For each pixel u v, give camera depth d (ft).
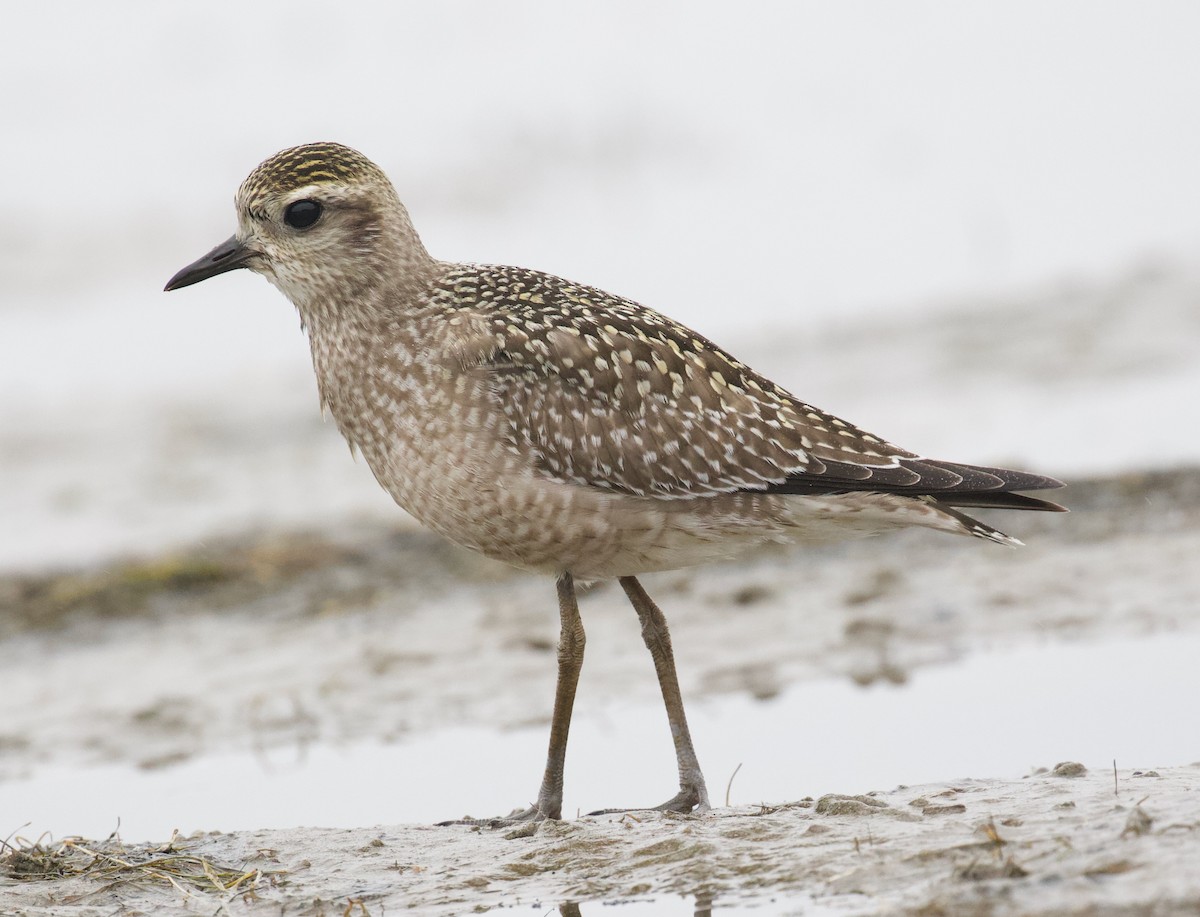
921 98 107.14
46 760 39.75
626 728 38.75
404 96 98.17
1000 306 75.05
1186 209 86.89
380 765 37.65
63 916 26.58
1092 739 35.55
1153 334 68.69
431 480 32.68
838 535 33.19
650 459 31.96
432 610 49.06
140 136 90.63
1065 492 52.37
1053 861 23.75
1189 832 24.35
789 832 27.68
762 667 41.86
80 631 50.29
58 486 64.03
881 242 87.25
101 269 83.51
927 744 36.01
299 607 50.47
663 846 27.81
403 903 26.73
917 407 63.77
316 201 33.47
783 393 33.19
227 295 82.02
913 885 24.40
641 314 33.19
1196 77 107.86
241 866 29.32
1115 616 42.60
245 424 69.67
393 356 32.91
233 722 41.55
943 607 44.65
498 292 33.32
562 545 32.42
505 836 30.32
